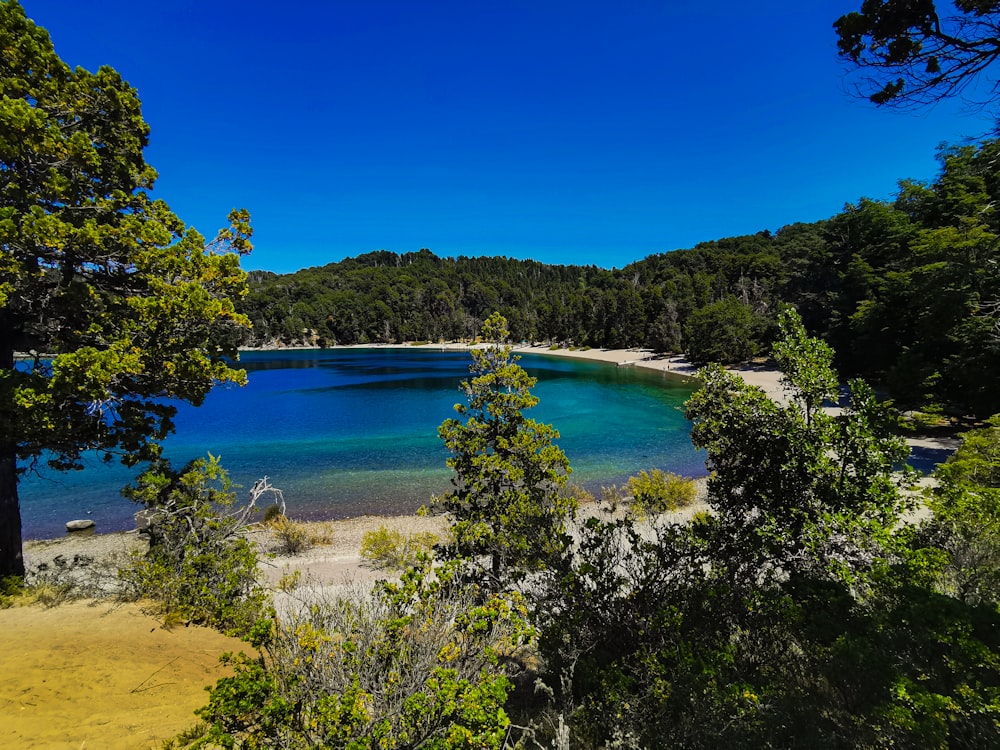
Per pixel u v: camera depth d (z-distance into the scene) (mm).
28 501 22375
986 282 22828
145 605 8141
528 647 6844
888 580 4457
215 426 39094
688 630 5109
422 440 33812
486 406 11125
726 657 4191
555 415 41562
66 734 4199
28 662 5469
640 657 4855
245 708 3088
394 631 4117
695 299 90875
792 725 3461
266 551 15789
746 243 131375
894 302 33469
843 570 5016
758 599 5074
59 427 8742
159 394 10438
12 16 8469
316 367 92188
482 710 3236
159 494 10039
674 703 4020
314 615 4805
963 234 23703
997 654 3367
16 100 7930
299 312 154125
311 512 21188
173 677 5648
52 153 8438
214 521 9922
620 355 99688
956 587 5332
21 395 7691
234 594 8914
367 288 180250
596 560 6402
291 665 3783
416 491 23688
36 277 8492
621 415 41531
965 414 26312
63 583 9375
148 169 11336
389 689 3629
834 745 3260
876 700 3453
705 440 7148
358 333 158500
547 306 143375
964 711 3096
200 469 10742
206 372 10180
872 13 4469
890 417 6008
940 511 5816
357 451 31062
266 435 35656
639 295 105812
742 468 6781
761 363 64625
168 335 9773
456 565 5488
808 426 6207
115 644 6328
